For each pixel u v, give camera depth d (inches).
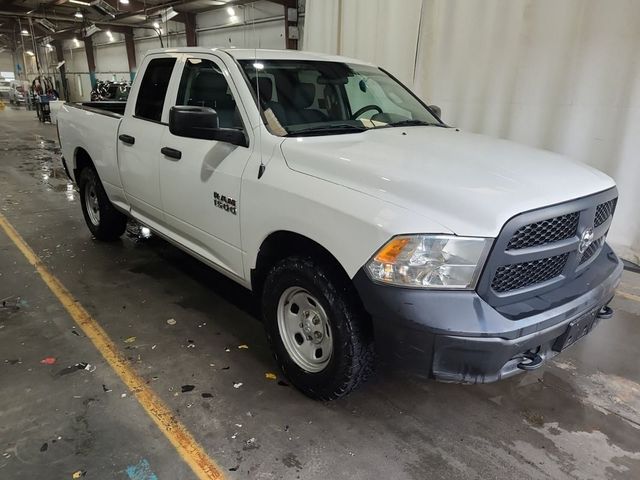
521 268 79.5
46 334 122.4
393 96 138.9
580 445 90.9
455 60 229.9
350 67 137.3
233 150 107.5
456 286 75.0
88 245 188.2
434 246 73.8
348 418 95.8
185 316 134.1
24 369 107.5
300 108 113.0
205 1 497.7
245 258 108.0
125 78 869.2
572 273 88.7
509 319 75.4
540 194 80.0
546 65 199.3
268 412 96.4
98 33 919.7
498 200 76.2
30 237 196.1
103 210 179.5
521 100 209.9
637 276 176.7
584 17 185.0
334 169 88.7
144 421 92.6
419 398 103.1
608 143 188.9
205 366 111.0
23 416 92.7
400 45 250.8
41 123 692.7
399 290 75.5
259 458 84.7
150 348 117.6
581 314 85.1
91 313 134.0
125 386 102.7
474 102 226.8
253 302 143.9
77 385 102.4
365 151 94.3
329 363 92.7
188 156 119.6
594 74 187.2
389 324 77.6
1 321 128.2
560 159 102.3
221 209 110.9
